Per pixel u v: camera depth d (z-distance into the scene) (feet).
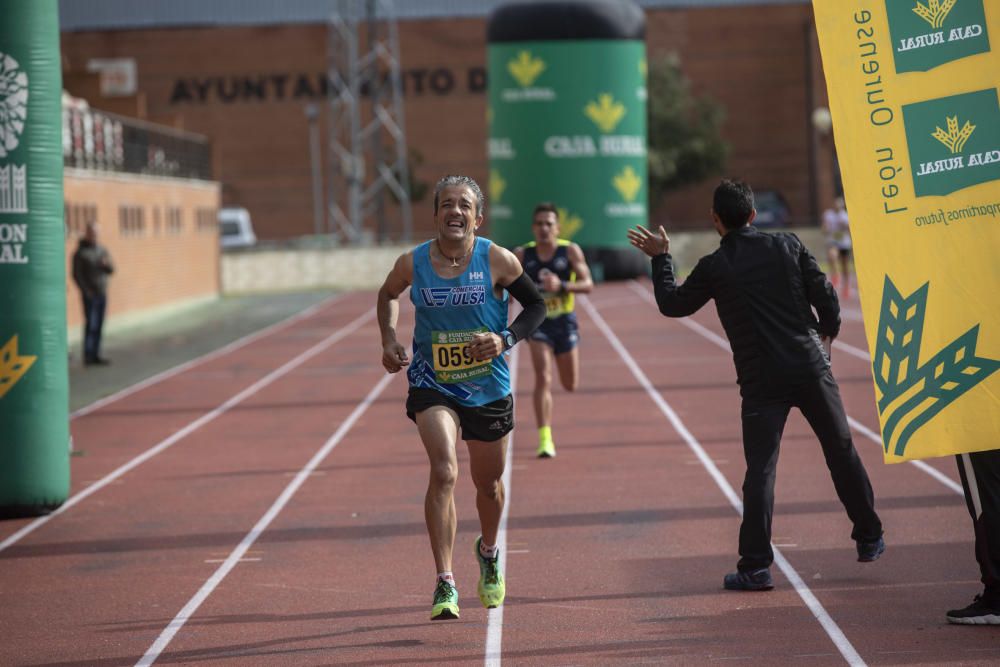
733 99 301.02
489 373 31.24
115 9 309.01
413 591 35.76
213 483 53.83
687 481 50.90
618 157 192.54
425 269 31.09
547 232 57.00
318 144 303.27
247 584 37.17
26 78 46.44
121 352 114.93
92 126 136.46
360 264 216.54
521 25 191.21
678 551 39.40
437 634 31.40
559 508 46.44
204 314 161.17
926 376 31.24
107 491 52.60
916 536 40.04
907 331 31.37
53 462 47.47
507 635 31.14
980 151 31.04
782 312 33.68
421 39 303.27
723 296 34.01
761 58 300.20
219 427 70.23
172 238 165.68
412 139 304.30
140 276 149.59
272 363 103.50
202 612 34.30
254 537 43.42
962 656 28.35
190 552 41.50
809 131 299.38
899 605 32.55
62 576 38.78
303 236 304.30
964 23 31.04
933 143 31.22
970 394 31.01
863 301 31.60
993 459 30.81
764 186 301.22
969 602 32.58
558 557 39.11
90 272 102.94
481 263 31.14
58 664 30.14
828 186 293.02
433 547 30.63
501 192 195.52
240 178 304.71
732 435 62.08
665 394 78.07
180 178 173.99
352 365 100.32
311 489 51.83
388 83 303.27
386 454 59.88
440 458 30.40
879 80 31.40
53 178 47.21
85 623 33.60
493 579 32.24
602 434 63.57
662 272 34.73
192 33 303.07
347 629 32.14
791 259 33.65
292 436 66.23
